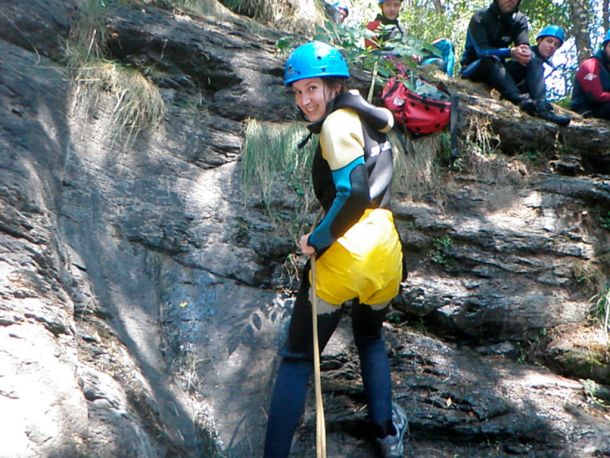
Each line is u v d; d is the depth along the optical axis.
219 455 2.96
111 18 4.16
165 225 3.61
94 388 2.55
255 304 3.58
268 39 4.85
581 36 9.24
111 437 2.40
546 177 4.78
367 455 3.16
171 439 2.81
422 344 3.79
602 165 5.08
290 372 2.87
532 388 3.67
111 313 3.10
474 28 5.60
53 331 2.56
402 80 4.39
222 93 4.31
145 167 3.77
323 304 2.82
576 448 3.38
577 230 4.47
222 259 3.66
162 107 4.01
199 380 3.20
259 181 4.02
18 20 3.70
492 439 3.36
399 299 3.95
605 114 5.48
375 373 3.09
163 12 4.56
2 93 3.37
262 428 3.12
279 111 4.36
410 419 3.32
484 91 5.52
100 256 3.29
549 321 4.05
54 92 3.63
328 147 2.68
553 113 5.06
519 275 4.18
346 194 2.64
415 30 10.41
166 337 3.28
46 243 2.85
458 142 4.73
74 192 3.38
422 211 4.29
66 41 3.90
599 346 3.88
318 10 5.81
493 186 4.64
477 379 3.64
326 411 3.26
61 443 2.20
